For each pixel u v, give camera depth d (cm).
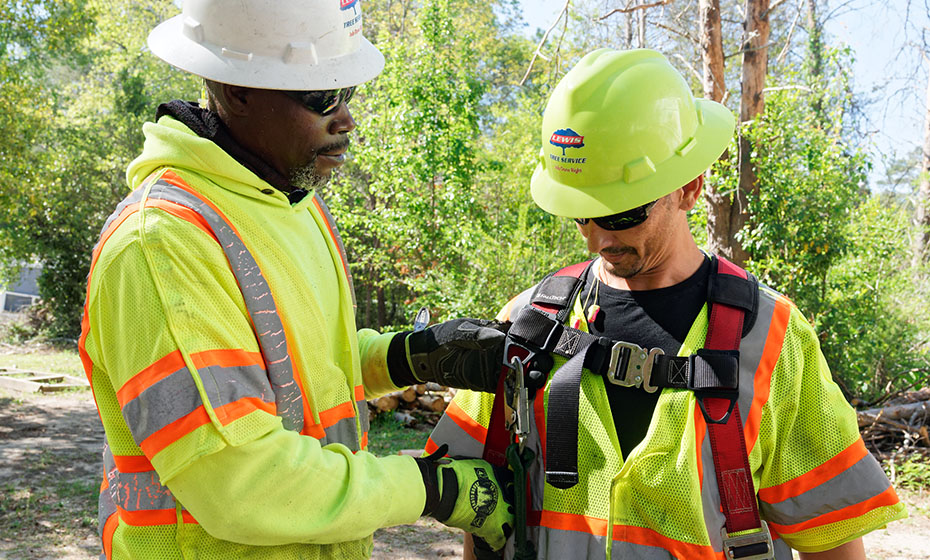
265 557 155
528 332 177
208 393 141
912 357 959
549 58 1133
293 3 161
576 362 170
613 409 170
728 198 986
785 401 167
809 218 941
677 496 159
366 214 1580
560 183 172
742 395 163
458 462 179
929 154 1827
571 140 166
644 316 172
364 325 2178
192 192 157
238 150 168
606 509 166
